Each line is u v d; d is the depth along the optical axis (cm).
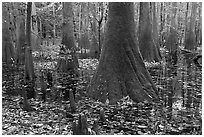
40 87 984
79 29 2639
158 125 559
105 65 775
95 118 603
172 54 1909
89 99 773
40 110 681
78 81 1099
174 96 812
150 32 1691
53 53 1909
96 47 2062
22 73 1349
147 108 683
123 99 731
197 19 3381
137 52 802
